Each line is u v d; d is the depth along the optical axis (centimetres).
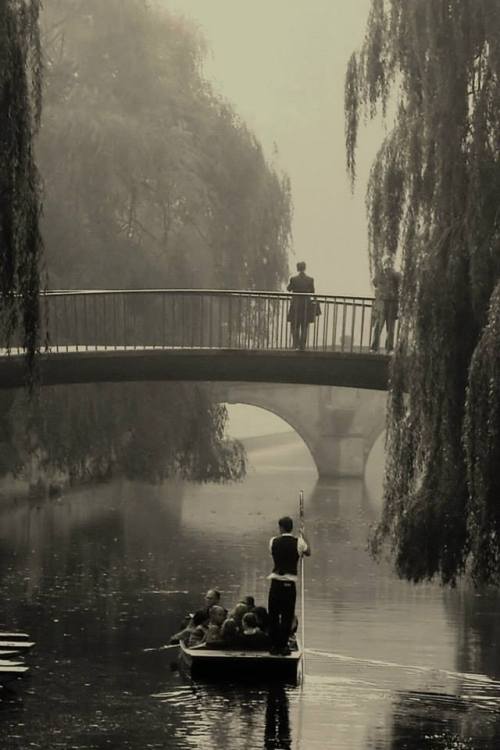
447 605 4022
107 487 7725
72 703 2594
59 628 3472
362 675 2930
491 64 3297
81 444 6544
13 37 2930
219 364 4844
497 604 4053
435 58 3334
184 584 4350
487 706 2633
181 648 3009
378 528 3500
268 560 5050
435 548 3322
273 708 2572
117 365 4819
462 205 3328
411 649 3269
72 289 6525
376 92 3638
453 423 3312
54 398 6438
